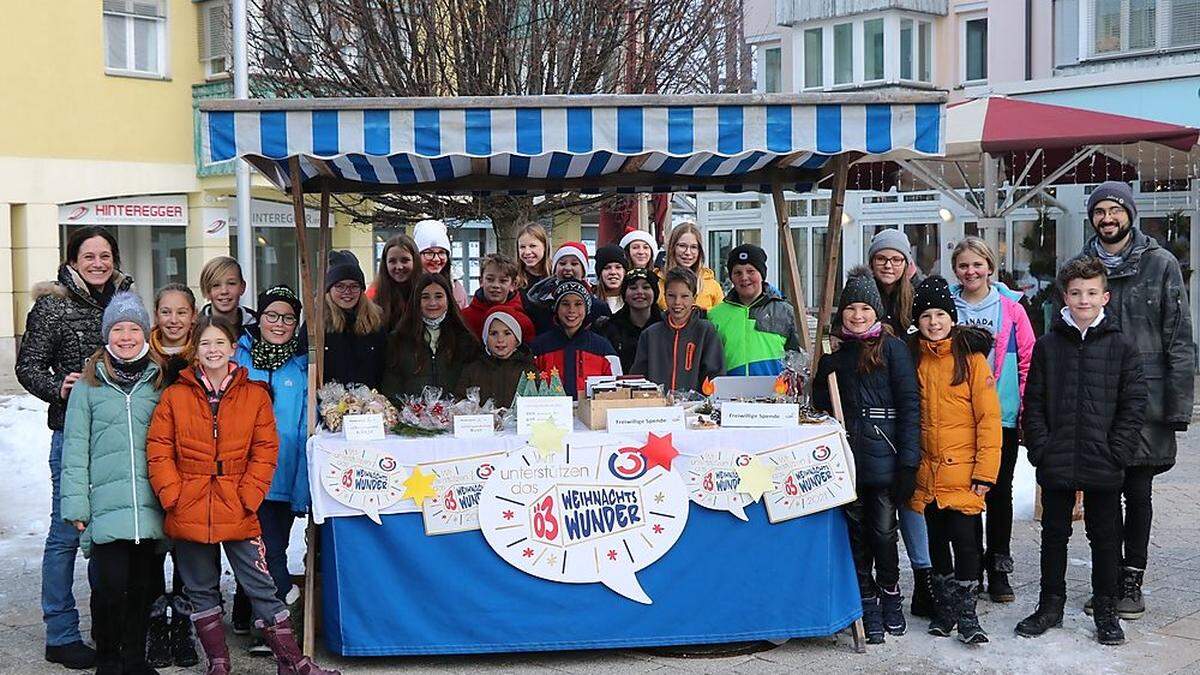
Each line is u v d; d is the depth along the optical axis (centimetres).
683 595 559
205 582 526
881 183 1277
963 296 657
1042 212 1836
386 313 632
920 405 582
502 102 509
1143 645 578
